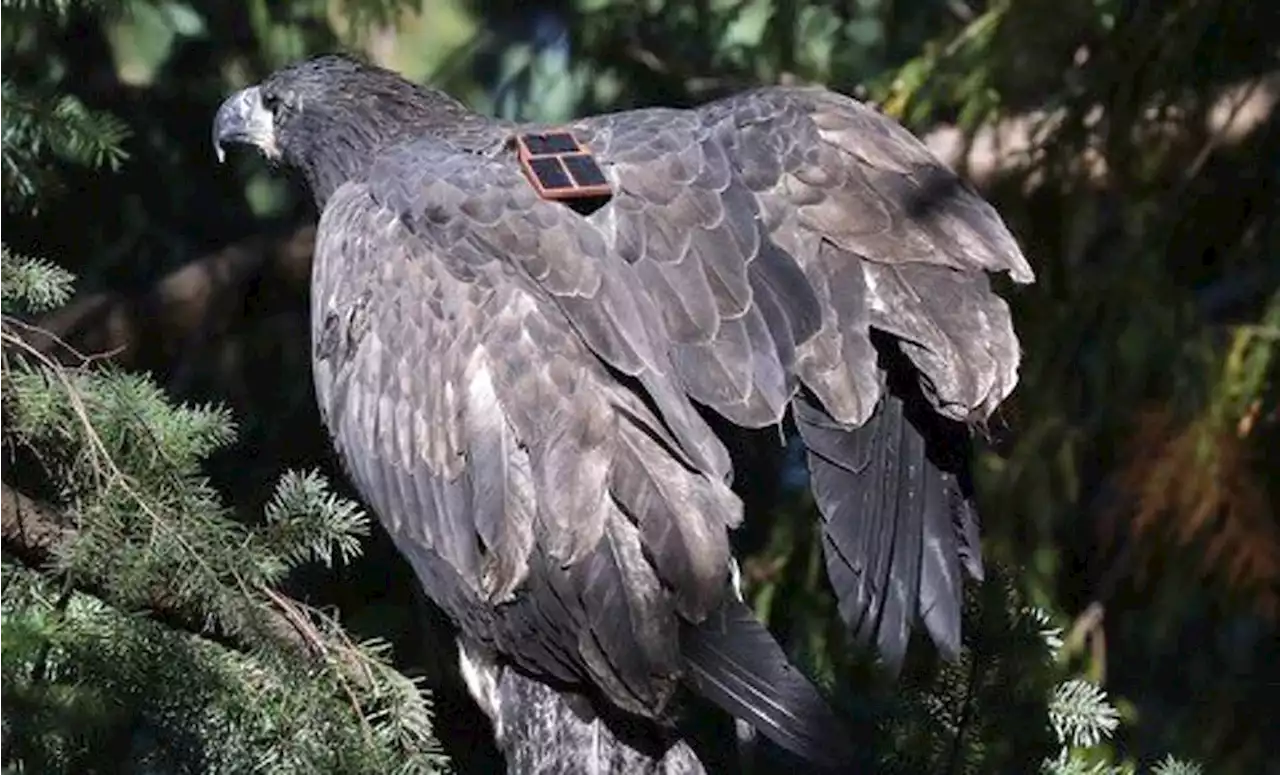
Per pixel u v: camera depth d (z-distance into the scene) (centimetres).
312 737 1059
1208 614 1659
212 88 1711
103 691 1053
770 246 1091
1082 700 1151
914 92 1602
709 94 1744
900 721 1150
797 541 1513
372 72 1317
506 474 1053
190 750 1061
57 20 1602
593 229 1093
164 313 1697
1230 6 1595
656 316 1066
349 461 1112
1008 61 1588
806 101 1152
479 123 1294
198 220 1758
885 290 1084
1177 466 1552
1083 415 1594
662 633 1021
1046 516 1538
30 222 1673
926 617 1066
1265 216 1636
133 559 1066
